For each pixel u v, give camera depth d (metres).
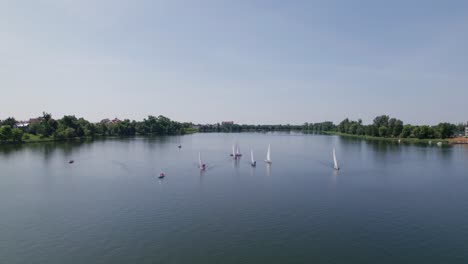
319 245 53.69
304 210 71.44
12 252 51.38
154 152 188.25
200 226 61.62
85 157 160.25
